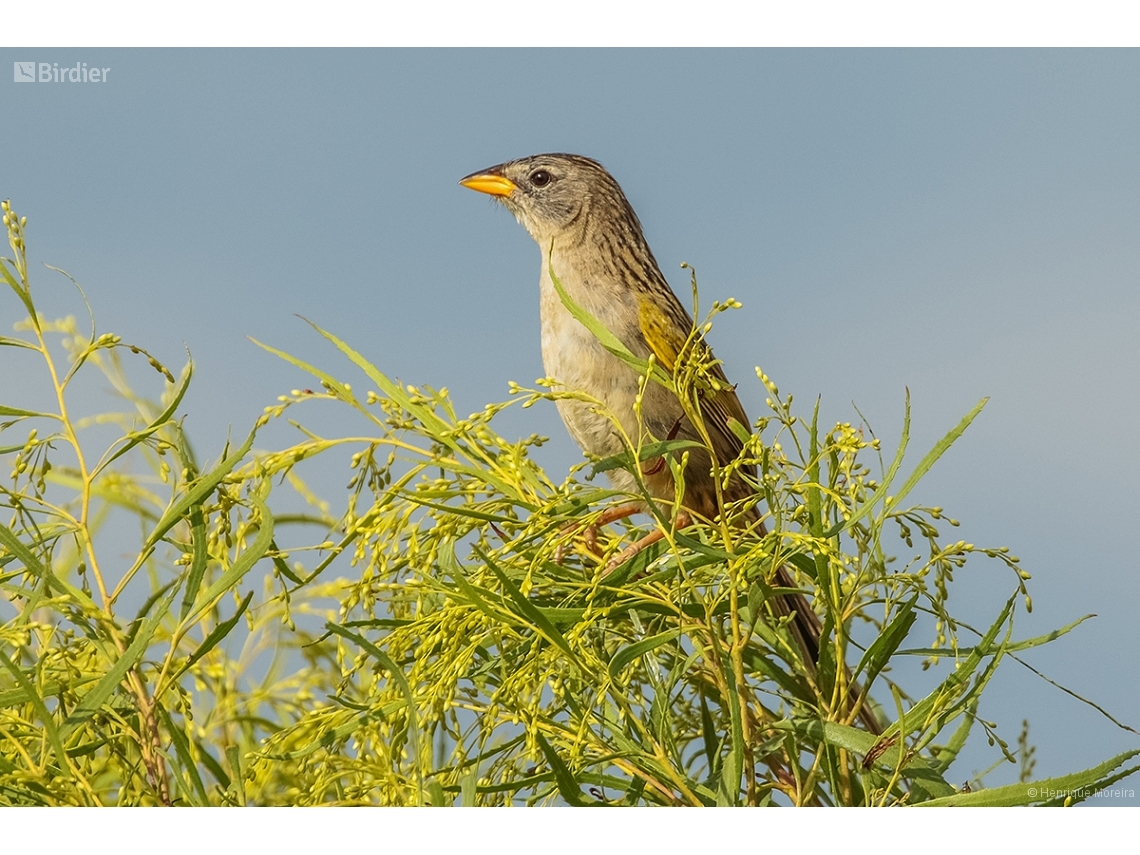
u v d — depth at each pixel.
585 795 4.71
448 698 4.66
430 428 5.20
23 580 4.79
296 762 5.25
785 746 5.12
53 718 4.72
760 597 4.86
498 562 5.16
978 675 4.79
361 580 4.82
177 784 4.71
